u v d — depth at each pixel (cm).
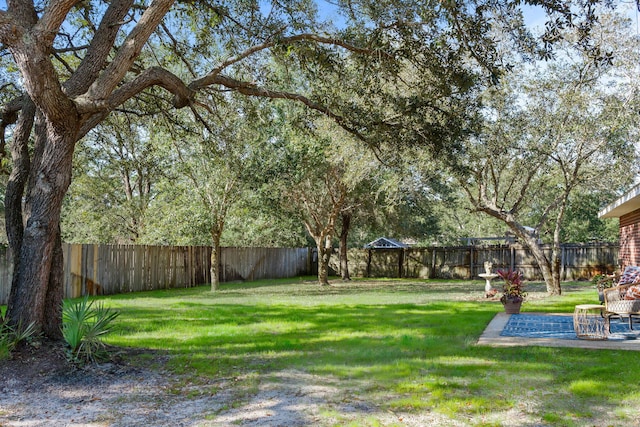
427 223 2852
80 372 512
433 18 684
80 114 548
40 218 554
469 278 2425
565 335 745
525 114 1309
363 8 759
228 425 373
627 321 885
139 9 841
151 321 916
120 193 2453
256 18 849
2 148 702
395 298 1427
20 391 456
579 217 3244
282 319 950
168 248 1792
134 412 405
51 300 576
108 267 1530
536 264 2286
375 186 1889
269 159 1571
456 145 863
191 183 1605
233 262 2120
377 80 812
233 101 966
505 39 1119
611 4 574
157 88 966
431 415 389
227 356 607
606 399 423
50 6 476
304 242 2784
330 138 1451
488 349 636
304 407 414
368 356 601
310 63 805
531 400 423
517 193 1725
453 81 737
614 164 1352
